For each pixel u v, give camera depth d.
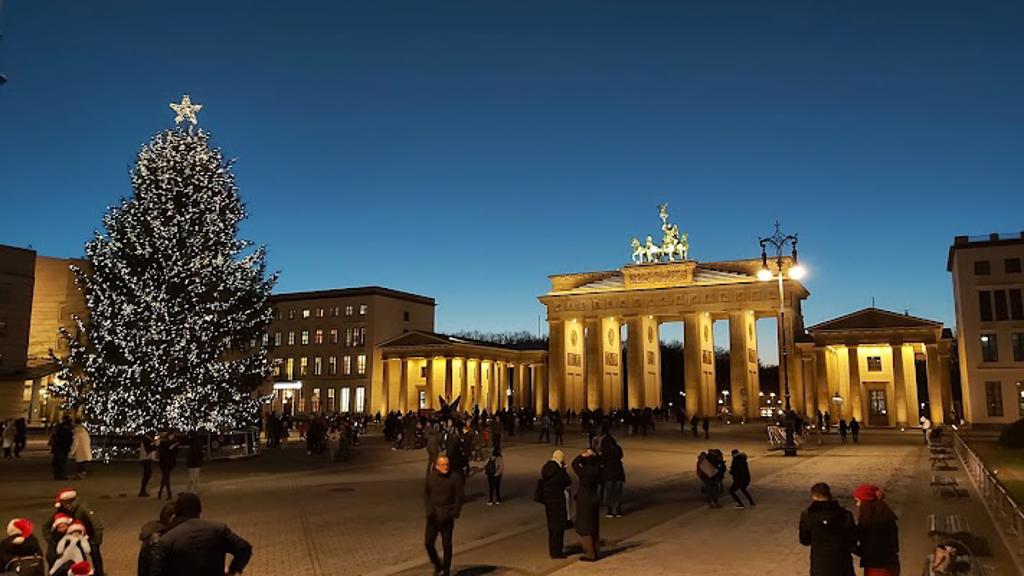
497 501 23.41
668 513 20.88
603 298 95.94
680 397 141.12
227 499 24.20
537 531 18.25
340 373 101.25
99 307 36.47
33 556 10.27
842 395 78.38
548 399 97.50
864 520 9.93
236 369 39.06
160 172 37.56
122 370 36.03
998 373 67.06
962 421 73.44
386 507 22.36
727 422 79.81
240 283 38.97
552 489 14.98
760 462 36.94
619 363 102.62
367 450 45.28
